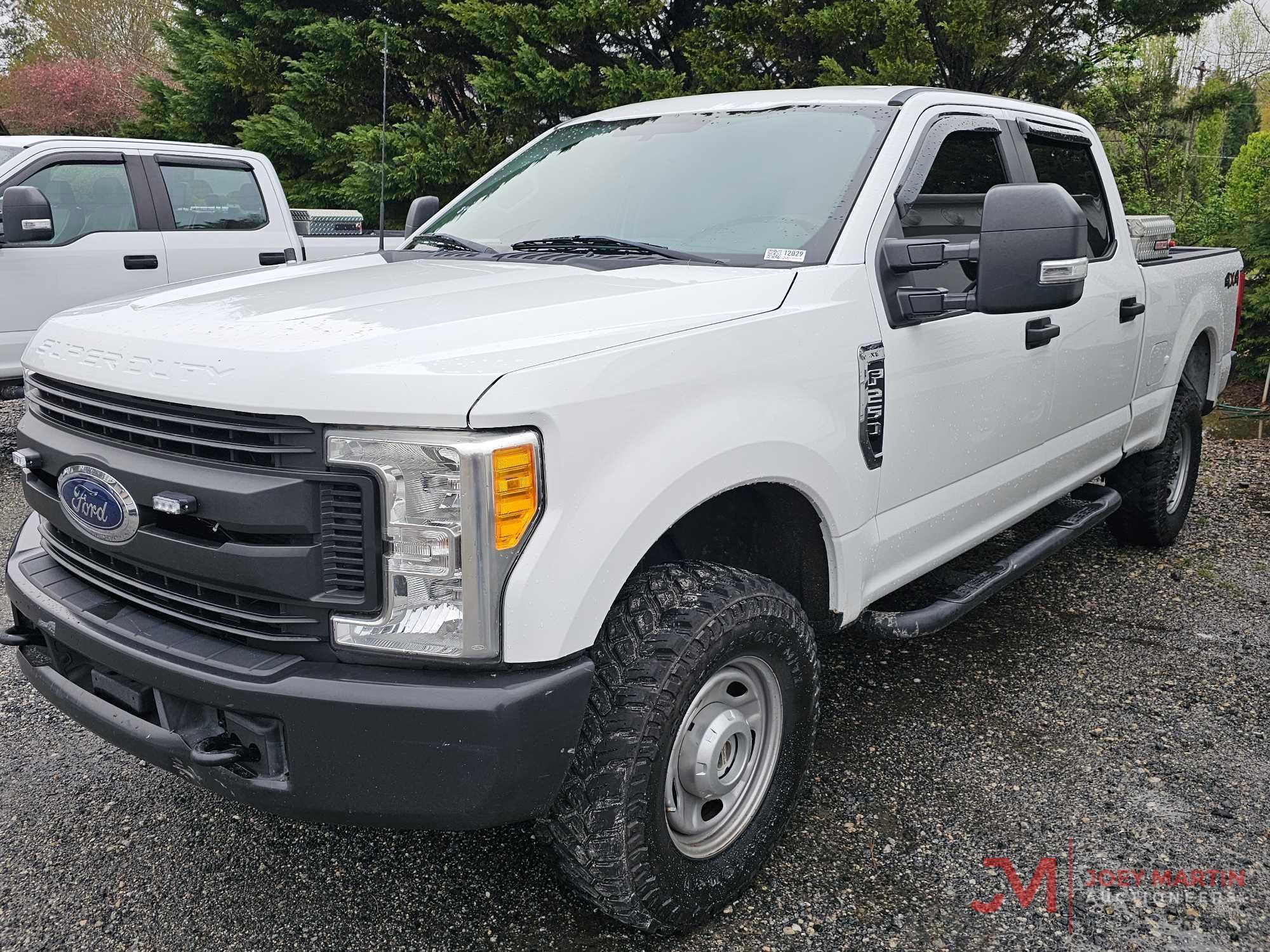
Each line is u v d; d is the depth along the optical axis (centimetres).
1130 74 1291
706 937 237
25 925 238
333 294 241
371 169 1125
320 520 192
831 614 274
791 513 258
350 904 248
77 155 689
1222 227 988
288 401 187
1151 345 434
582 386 197
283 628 198
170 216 737
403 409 183
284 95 1245
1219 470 686
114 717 219
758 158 310
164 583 215
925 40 1000
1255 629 420
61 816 281
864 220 278
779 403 238
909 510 293
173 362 205
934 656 390
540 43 1162
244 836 274
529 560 190
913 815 285
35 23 2853
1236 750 322
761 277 256
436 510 185
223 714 203
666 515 210
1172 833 278
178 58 1423
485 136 1177
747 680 242
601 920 243
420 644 189
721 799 242
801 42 1112
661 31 1228
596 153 346
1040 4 1070
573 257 287
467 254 314
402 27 1241
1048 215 245
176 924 239
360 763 190
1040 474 364
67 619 223
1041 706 351
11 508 568
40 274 665
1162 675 376
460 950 232
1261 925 242
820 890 253
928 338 287
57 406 233
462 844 272
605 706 211
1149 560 504
